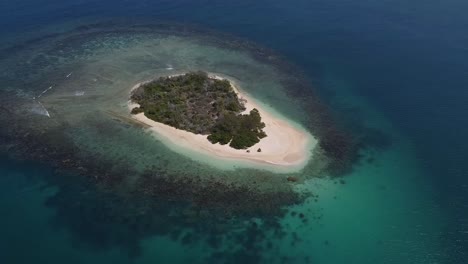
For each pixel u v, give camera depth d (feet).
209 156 231.09
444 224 197.36
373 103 297.53
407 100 299.58
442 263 177.37
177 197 202.08
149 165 222.69
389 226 194.80
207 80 301.43
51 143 237.25
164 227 186.09
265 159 231.30
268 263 172.96
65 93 289.12
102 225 185.57
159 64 336.08
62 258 170.40
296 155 237.66
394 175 228.43
